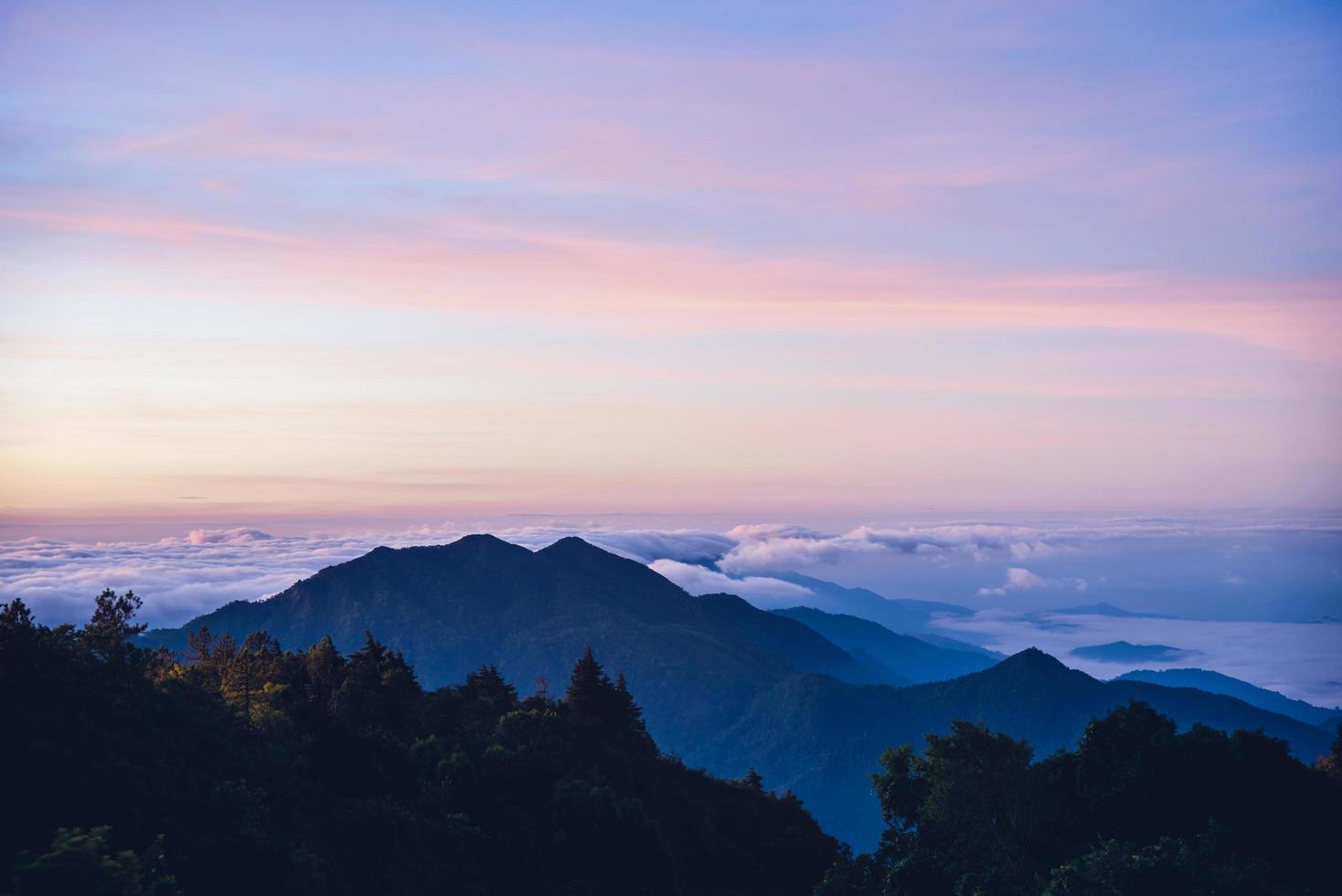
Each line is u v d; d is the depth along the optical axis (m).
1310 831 52.81
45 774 51.22
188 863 51.69
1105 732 58.50
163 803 54.78
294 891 56.16
